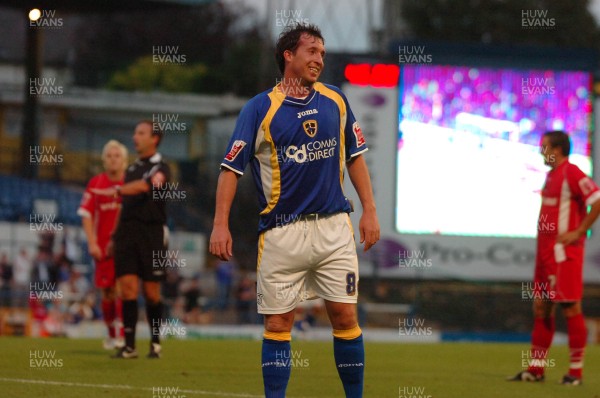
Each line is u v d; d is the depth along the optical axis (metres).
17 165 132.38
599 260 105.06
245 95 161.50
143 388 29.48
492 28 162.25
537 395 31.02
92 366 35.78
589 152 104.94
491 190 103.62
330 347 50.66
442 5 162.25
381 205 102.56
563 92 105.00
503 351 52.41
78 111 137.62
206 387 30.38
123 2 107.25
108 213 44.31
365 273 101.75
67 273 91.75
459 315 102.06
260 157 22.94
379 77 102.88
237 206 125.31
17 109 134.88
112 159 44.03
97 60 169.25
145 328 77.38
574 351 35.41
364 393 30.36
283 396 23.09
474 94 104.00
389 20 127.56
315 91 23.19
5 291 82.44
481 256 103.50
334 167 22.95
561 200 35.97
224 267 99.94
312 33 23.17
